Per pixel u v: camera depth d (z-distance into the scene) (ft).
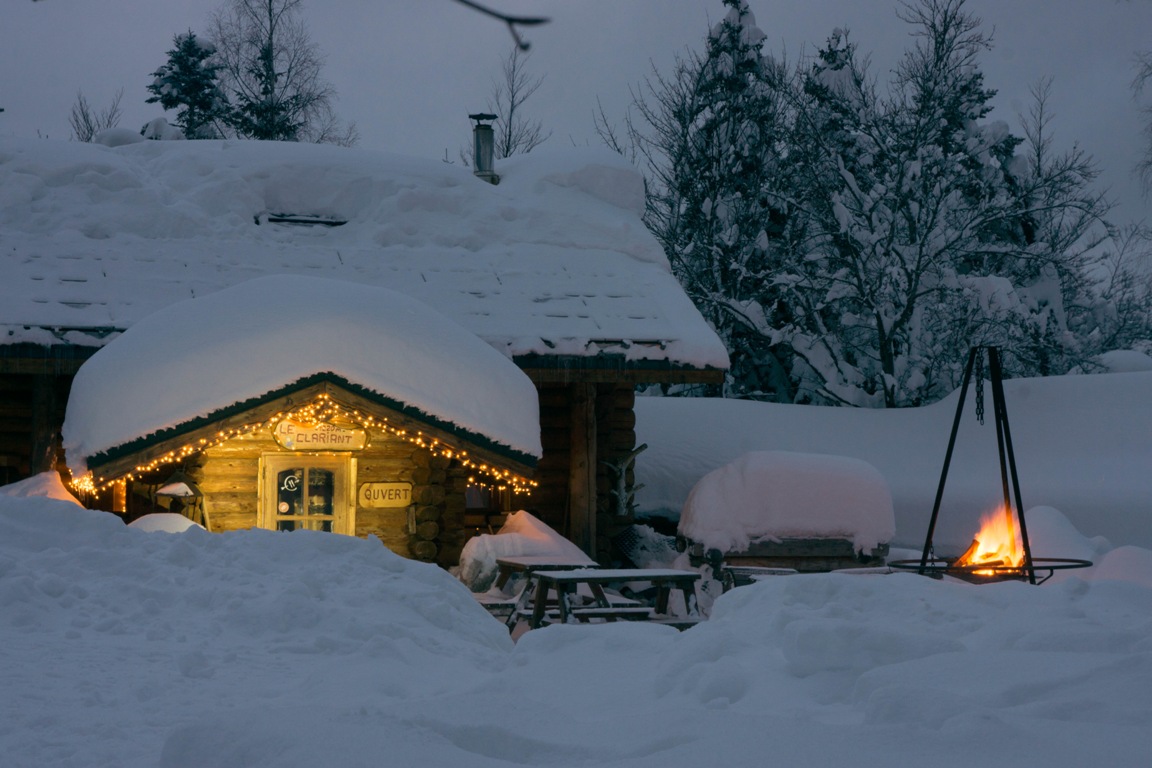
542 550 44.60
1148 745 10.69
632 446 55.57
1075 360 98.63
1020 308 85.76
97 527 28.40
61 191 54.13
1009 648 16.85
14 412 47.50
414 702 14.20
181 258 52.24
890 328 91.45
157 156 61.21
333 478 44.09
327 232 57.77
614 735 12.77
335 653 21.88
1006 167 103.65
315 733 11.59
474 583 43.47
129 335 41.96
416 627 24.47
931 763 10.36
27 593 23.30
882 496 50.88
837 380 93.97
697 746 11.54
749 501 50.06
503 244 59.06
